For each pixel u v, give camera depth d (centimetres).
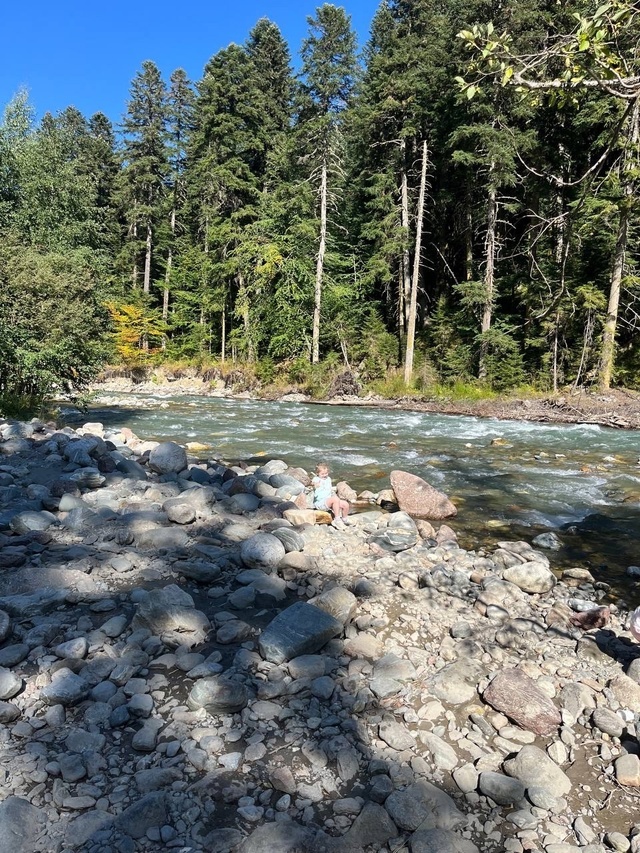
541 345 2484
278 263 3158
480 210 2823
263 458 1230
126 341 3975
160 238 4738
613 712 353
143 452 1049
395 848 254
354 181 3319
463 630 443
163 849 244
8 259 1538
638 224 1909
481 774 298
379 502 890
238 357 3684
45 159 1998
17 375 1523
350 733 321
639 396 2112
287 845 242
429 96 2667
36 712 323
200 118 4209
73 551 536
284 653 376
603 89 269
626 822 277
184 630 407
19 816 248
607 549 718
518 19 1780
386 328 3362
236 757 296
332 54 2792
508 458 1284
